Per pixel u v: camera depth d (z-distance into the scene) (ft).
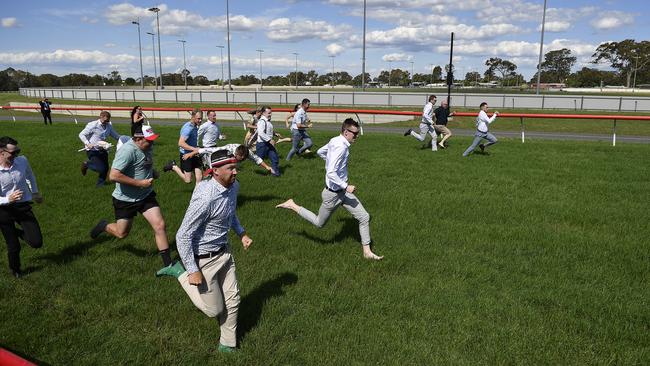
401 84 407.03
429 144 56.44
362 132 72.79
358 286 17.40
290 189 32.71
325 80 438.40
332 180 19.15
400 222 24.99
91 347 13.48
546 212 27.09
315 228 24.00
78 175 37.55
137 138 17.94
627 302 16.21
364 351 13.26
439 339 13.92
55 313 15.47
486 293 16.85
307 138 45.24
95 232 19.84
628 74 313.94
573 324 14.82
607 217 25.91
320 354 13.14
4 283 17.70
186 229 12.10
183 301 16.12
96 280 17.89
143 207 18.75
